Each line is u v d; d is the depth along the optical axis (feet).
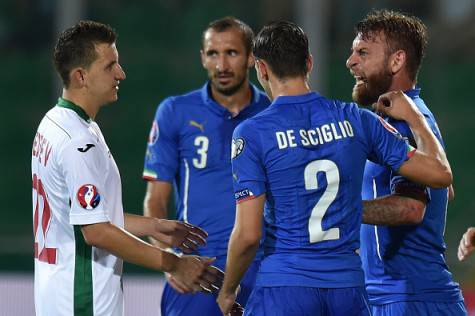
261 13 162.50
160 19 162.50
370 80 43.04
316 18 137.90
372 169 42.83
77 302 39.86
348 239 38.83
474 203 135.95
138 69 159.53
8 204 149.48
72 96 40.78
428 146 39.68
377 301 42.70
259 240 38.27
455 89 151.84
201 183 55.98
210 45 55.72
